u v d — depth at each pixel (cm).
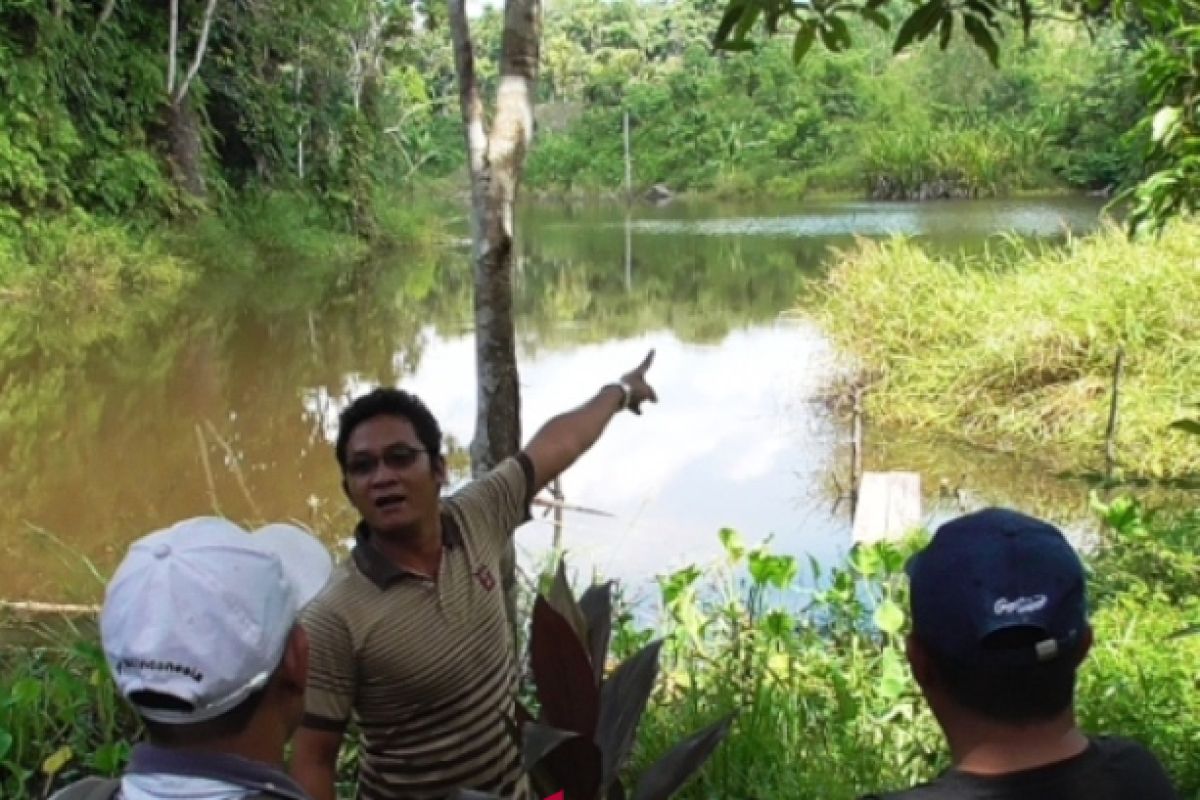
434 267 2508
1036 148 4253
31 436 1066
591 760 192
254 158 2673
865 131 4869
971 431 999
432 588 255
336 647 249
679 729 375
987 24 287
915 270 1184
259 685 147
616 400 318
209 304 1870
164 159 2373
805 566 700
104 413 1153
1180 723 392
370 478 250
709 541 744
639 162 5275
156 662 143
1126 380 984
